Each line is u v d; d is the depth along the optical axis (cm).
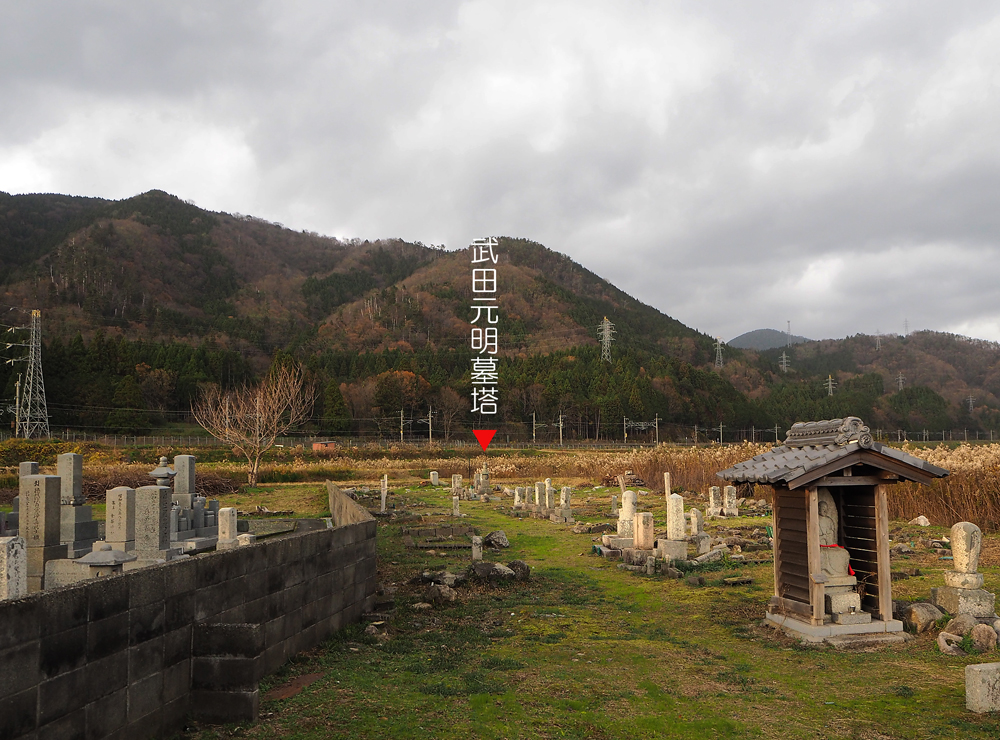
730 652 813
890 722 586
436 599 1093
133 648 499
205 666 568
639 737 559
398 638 872
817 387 14475
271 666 700
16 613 405
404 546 1769
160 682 527
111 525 1292
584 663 770
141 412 7819
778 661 772
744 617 977
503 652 816
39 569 1169
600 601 1124
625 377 10956
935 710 610
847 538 931
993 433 12069
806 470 820
